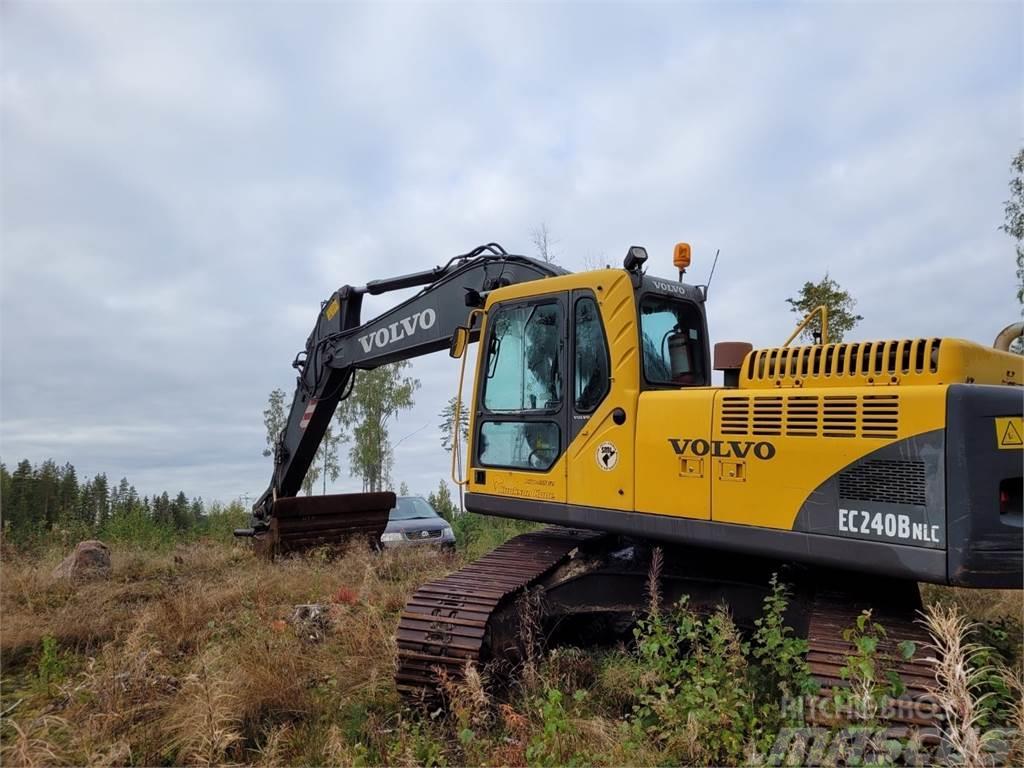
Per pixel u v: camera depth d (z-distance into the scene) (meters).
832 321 8.98
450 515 17.81
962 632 3.95
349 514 10.54
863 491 3.59
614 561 5.33
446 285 7.21
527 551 5.70
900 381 3.74
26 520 14.99
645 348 4.94
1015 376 4.20
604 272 4.86
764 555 3.91
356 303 9.10
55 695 4.74
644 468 4.44
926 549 3.36
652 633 4.77
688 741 3.50
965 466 3.29
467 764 3.72
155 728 4.18
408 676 4.60
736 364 4.64
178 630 6.11
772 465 3.91
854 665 3.28
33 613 6.93
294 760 3.94
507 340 5.51
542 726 4.02
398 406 26.06
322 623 6.36
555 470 4.93
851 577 4.20
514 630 4.98
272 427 26.98
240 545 11.74
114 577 9.05
